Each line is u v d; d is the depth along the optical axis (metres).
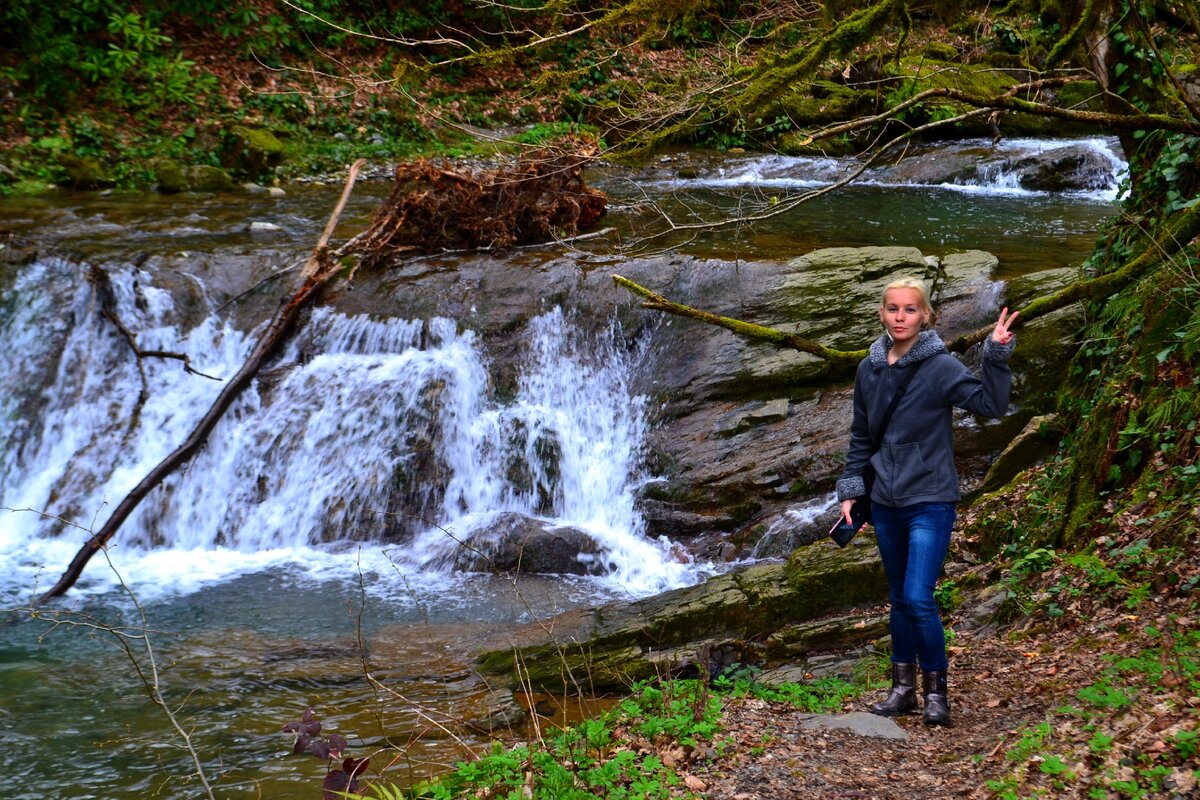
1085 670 4.67
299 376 10.20
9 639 7.20
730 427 9.10
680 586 8.17
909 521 4.41
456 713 6.00
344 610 7.84
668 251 10.61
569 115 19.25
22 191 14.73
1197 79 6.94
